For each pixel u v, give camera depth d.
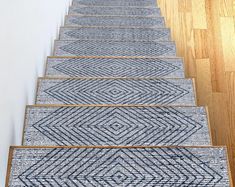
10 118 1.46
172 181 1.39
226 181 1.39
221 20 3.25
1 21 1.23
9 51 1.36
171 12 3.38
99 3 3.59
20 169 1.40
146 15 3.30
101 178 1.39
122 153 1.46
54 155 1.44
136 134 1.70
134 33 2.83
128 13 3.32
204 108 1.79
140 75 2.27
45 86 2.02
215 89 2.75
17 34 1.47
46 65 2.27
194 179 1.39
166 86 2.05
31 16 1.74
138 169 1.42
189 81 2.07
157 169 1.42
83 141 1.67
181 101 2.00
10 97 1.43
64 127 1.71
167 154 1.46
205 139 1.70
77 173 1.40
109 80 2.07
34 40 1.86
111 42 2.61
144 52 2.57
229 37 3.11
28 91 1.79
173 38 3.14
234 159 2.35
